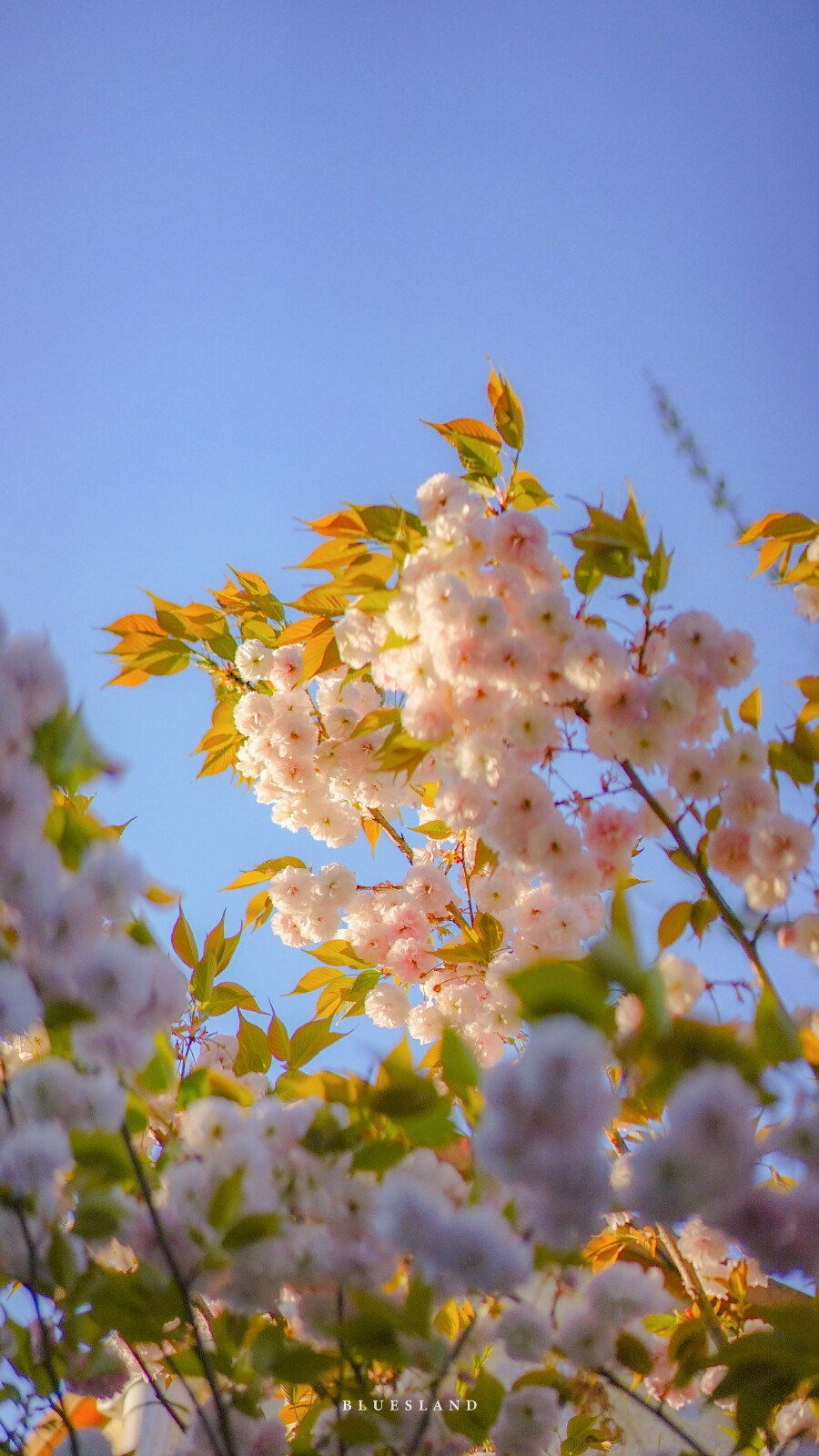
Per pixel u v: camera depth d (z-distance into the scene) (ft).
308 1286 10.23
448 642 10.73
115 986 9.84
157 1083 10.13
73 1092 9.93
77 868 10.03
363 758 12.37
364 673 11.96
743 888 10.68
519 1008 9.68
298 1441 10.51
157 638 12.42
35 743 10.00
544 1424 10.39
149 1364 10.93
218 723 12.75
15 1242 10.12
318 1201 10.14
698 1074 9.61
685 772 10.75
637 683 10.73
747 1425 10.02
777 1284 11.07
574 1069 9.55
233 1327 10.40
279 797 12.63
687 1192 9.59
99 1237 10.14
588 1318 10.19
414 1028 12.08
